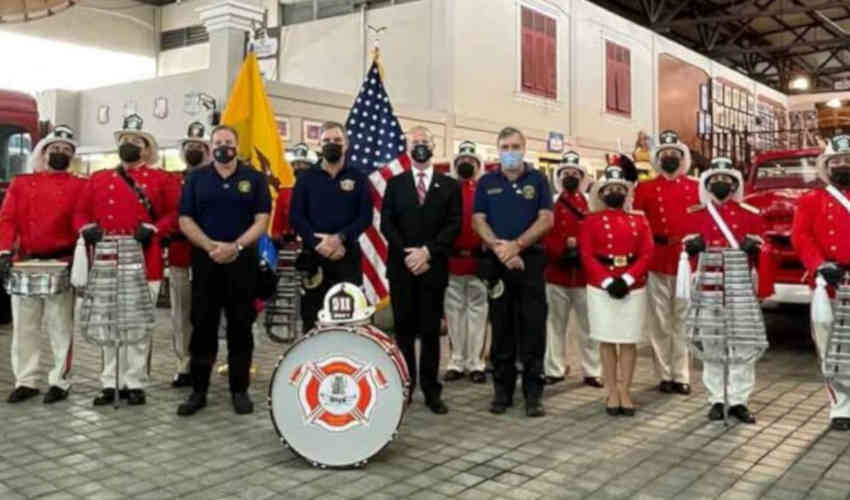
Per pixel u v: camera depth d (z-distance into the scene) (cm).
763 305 712
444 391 570
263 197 506
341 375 394
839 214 458
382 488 365
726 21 2234
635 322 491
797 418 491
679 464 401
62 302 526
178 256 564
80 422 475
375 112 662
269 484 370
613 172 504
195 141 578
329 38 1458
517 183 506
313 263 492
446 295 614
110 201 511
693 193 562
